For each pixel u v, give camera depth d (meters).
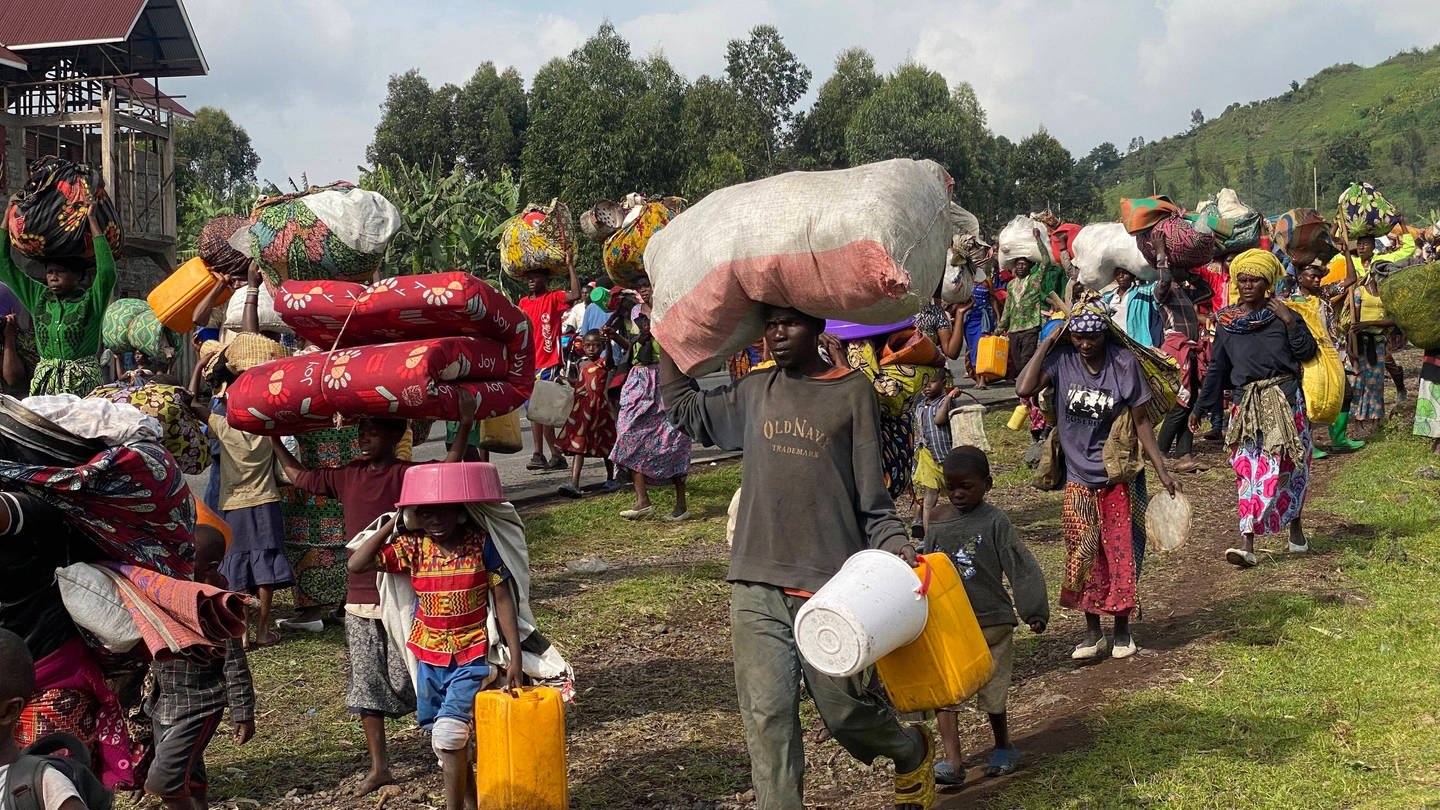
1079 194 95.25
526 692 4.48
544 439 13.23
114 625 3.97
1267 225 13.80
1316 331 9.03
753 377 4.53
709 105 56.81
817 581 4.25
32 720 3.97
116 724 4.18
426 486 4.70
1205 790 4.70
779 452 4.32
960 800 5.03
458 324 5.09
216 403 7.17
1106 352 6.56
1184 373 12.16
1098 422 6.56
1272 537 9.28
